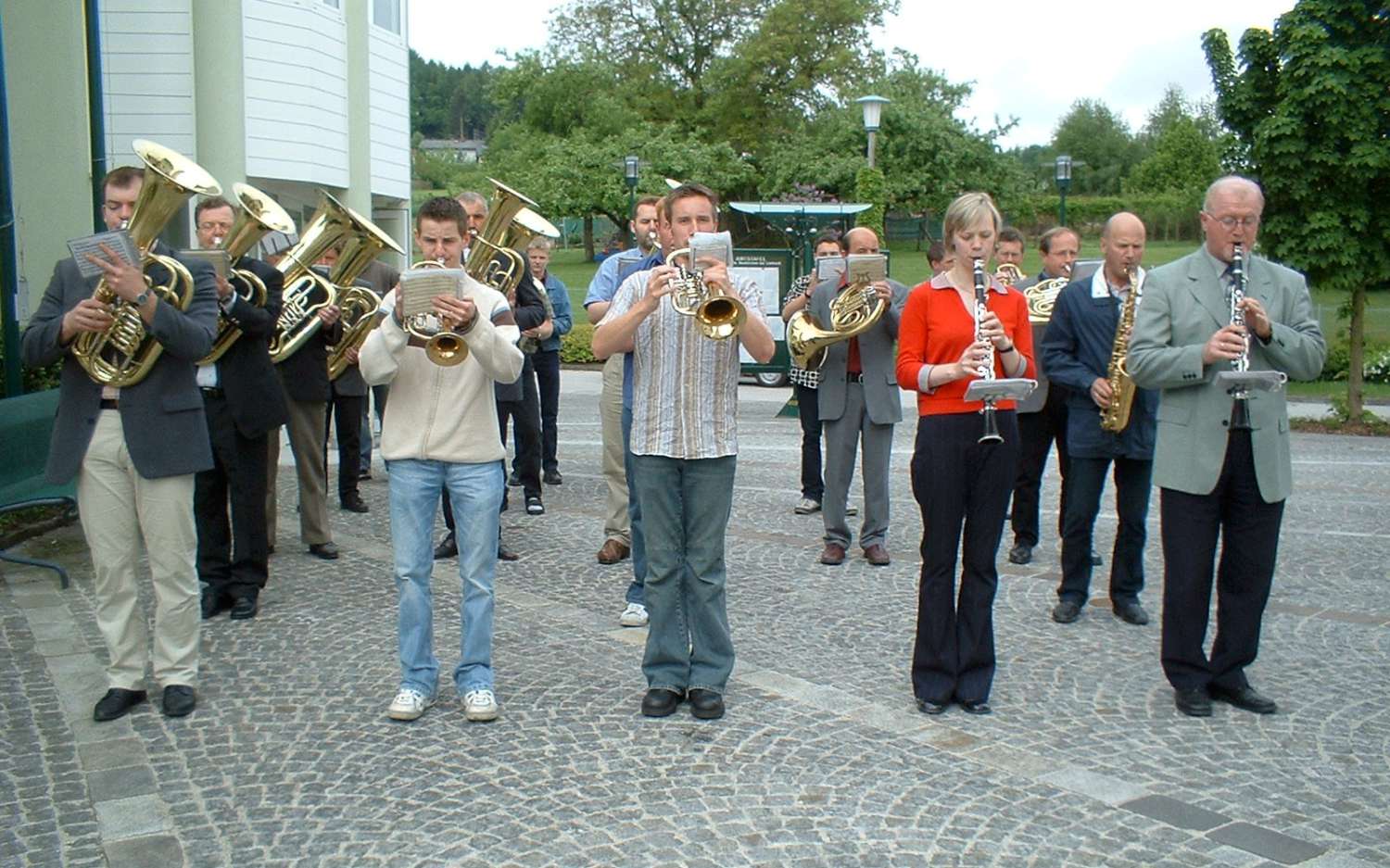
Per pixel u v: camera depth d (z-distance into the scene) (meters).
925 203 39.09
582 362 23.72
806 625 6.52
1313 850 4.01
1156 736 5.00
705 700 5.12
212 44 13.66
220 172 13.84
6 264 9.17
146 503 5.07
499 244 7.57
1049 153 82.75
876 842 4.03
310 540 7.86
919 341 5.23
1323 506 10.13
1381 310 28.22
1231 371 5.00
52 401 8.40
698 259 4.69
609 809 4.26
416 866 3.86
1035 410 7.68
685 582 5.22
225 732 4.96
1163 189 57.34
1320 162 15.28
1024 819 4.21
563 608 6.79
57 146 12.73
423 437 5.00
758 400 18.22
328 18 15.01
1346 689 5.59
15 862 3.89
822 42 47.75
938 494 5.16
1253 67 15.83
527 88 51.12
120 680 5.18
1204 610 5.25
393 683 5.53
